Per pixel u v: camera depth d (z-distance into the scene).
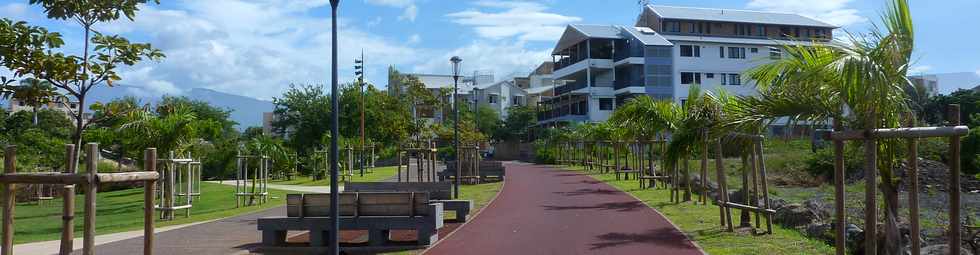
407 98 67.44
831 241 13.52
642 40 63.19
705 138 18.91
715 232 14.45
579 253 12.37
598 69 67.31
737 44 65.25
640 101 25.14
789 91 10.07
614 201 23.19
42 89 8.99
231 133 73.94
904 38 8.43
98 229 18.23
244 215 20.92
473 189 31.12
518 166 58.03
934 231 15.90
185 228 17.05
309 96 59.31
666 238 13.88
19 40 8.57
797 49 9.48
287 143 57.34
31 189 32.91
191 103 70.94
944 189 28.94
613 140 38.44
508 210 20.69
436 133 63.75
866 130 8.44
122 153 35.38
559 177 39.75
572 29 68.50
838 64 8.23
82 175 7.45
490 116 88.94
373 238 13.34
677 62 63.84
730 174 38.41
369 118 59.66
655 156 45.72
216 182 42.69
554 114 73.25
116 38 9.25
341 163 45.31
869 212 8.46
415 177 42.25
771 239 13.13
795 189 31.58
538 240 14.11
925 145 28.66
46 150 43.62
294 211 13.56
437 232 14.48
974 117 37.78
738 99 11.27
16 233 18.33
